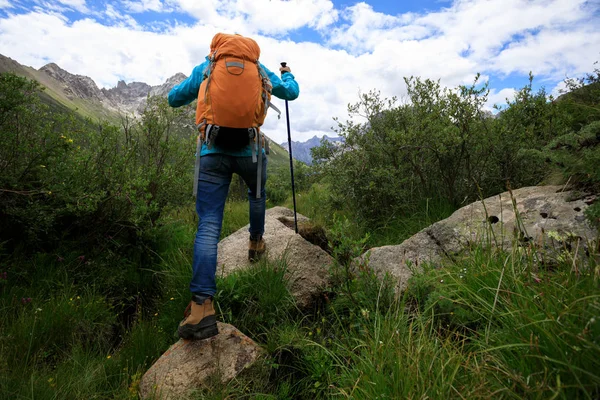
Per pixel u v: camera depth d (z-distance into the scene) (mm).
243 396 1953
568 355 1299
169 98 2717
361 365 1819
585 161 2348
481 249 2402
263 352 2234
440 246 3002
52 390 1940
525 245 2268
